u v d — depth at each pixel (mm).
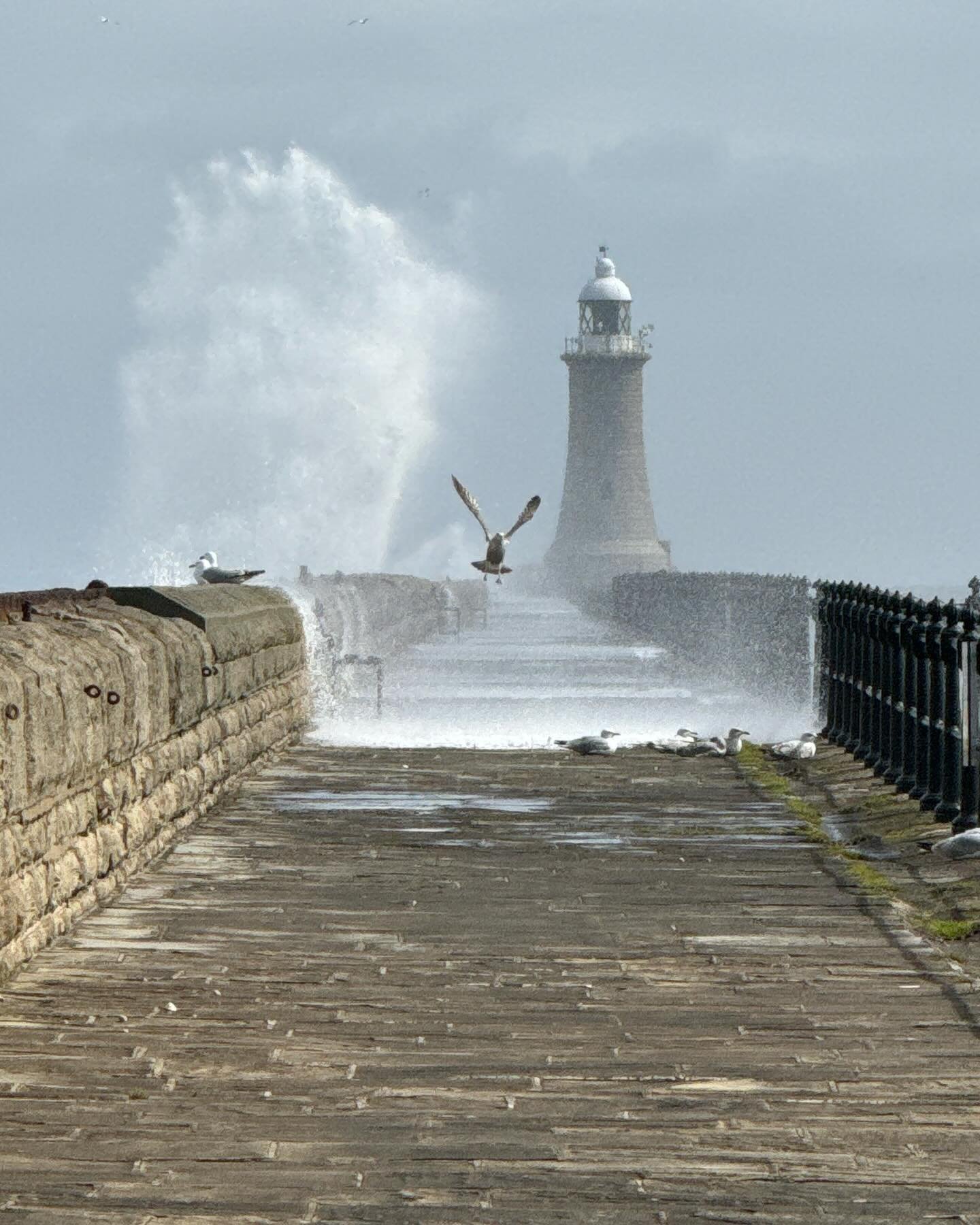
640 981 33312
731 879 44031
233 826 52750
